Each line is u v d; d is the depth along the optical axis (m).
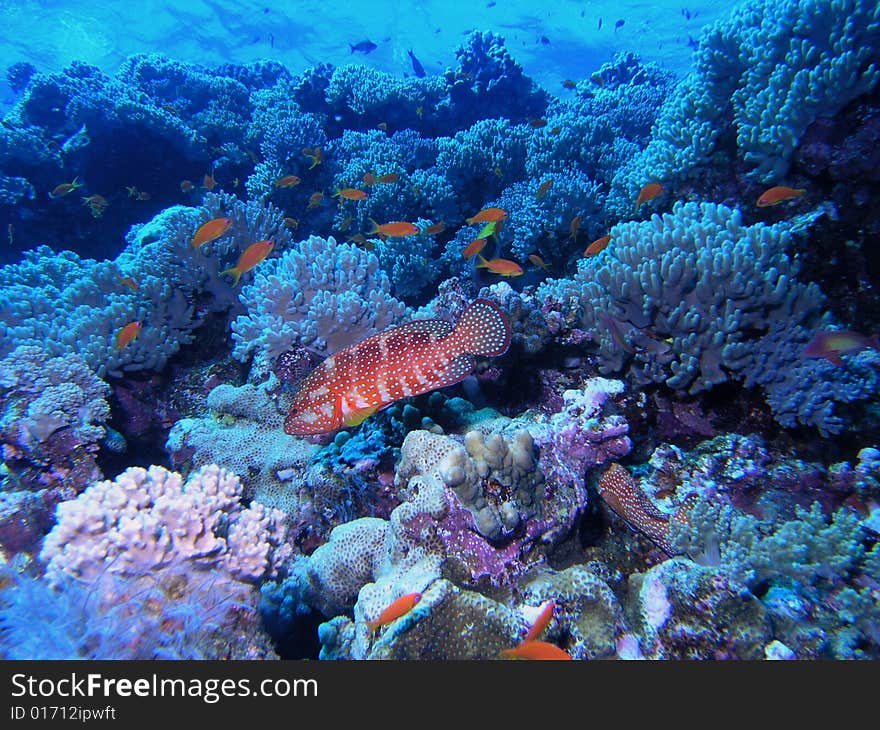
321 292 5.70
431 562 3.07
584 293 5.50
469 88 15.84
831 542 3.53
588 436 4.15
